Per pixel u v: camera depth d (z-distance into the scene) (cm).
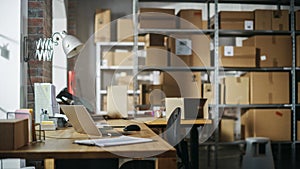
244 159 541
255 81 541
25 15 404
